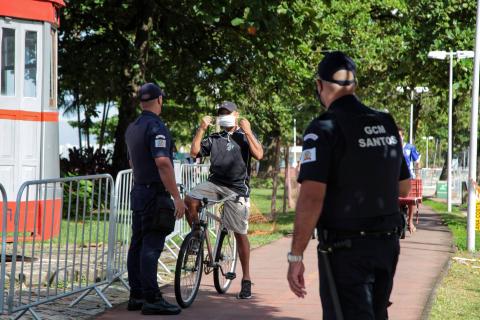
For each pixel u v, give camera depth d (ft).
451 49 79.97
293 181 82.17
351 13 86.69
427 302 26.63
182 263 25.17
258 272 34.01
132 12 71.10
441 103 107.24
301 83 72.79
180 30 70.79
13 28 39.93
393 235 14.07
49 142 41.45
